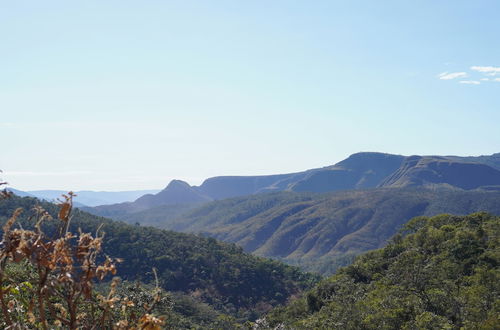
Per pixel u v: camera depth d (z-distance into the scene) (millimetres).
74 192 2801
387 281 53250
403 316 37375
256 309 98625
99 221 109750
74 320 2639
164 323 2834
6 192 2760
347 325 40438
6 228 2650
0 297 2732
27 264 2775
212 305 94312
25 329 2713
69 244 2682
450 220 71688
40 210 2762
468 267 51406
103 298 2818
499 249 52281
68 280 2602
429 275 49000
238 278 105438
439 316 35375
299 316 63062
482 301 37469
